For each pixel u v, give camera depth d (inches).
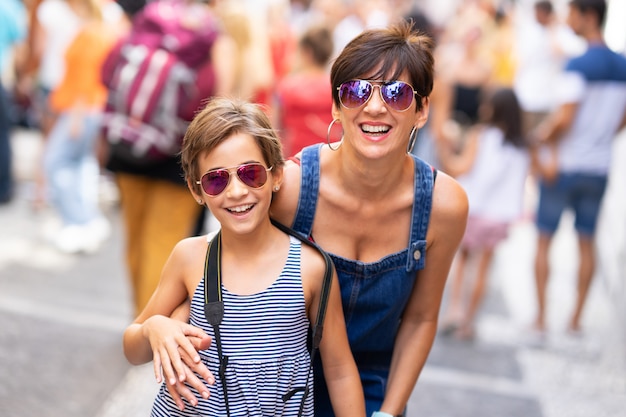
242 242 77.0
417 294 86.0
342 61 76.4
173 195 169.9
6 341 171.5
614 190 299.0
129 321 192.1
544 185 207.9
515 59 329.4
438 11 423.8
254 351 75.2
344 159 79.0
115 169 169.6
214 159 75.3
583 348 205.9
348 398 80.3
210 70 166.1
